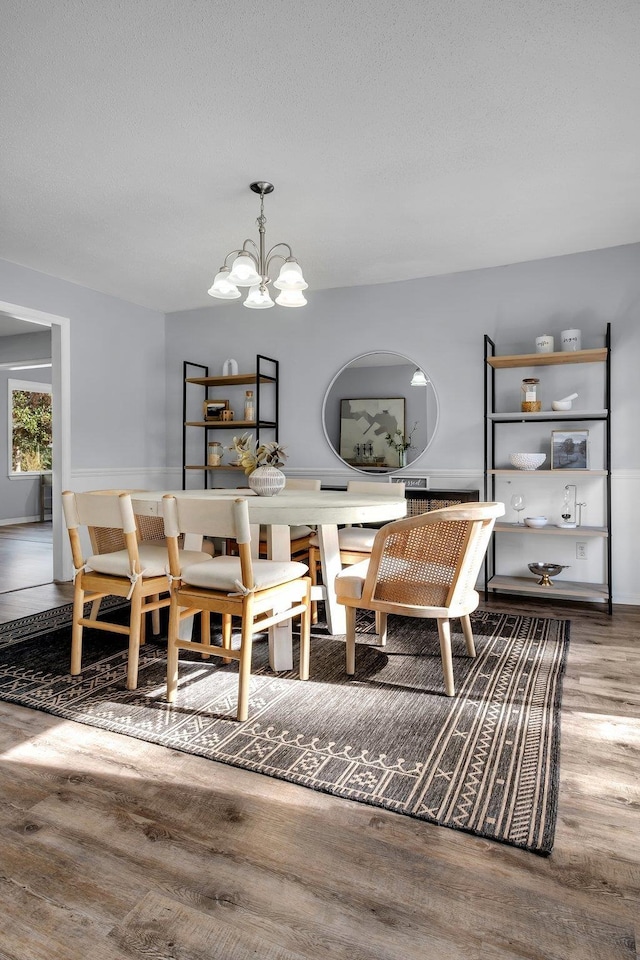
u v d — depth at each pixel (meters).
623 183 2.98
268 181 2.93
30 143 2.56
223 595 2.18
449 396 4.39
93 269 4.31
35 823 1.52
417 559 2.34
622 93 2.22
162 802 1.62
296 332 4.95
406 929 1.18
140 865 1.37
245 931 1.18
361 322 4.69
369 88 2.18
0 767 1.79
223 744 1.93
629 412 3.86
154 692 2.35
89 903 1.25
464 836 1.48
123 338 5.10
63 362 4.54
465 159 2.72
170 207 3.23
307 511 2.48
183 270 4.34
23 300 4.23
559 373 4.07
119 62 2.02
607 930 1.18
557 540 4.07
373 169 2.81
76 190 3.02
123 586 2.43
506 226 3.53
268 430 5.12
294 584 2.41
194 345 5.41
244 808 1.59
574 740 1.97
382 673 2.58
